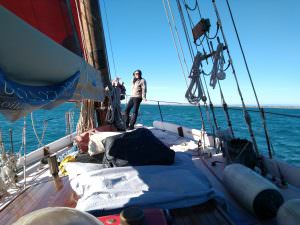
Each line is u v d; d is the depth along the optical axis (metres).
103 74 4.62
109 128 4.62
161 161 2.60
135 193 1.99
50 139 11.26
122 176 2.22
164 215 1.61
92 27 4.51
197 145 4.46
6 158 2.76
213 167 3.29
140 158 2.57
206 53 3.73
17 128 14.16
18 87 1.35
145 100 6.30
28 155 4.11
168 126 6.57
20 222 1.04
